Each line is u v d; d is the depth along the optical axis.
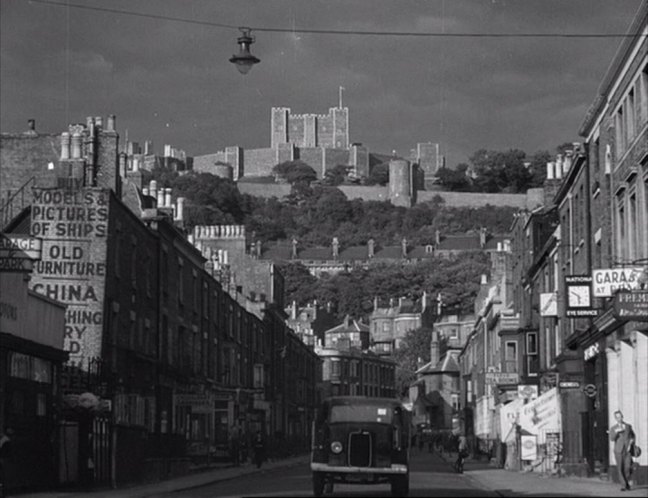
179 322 84.94
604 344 61.78
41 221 63.38
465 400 171.75
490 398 116.25
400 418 45.94
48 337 53.69
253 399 117.25
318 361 195.62
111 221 64.44
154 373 76.06
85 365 61.88
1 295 46.34
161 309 78.50
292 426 153.75
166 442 77.06
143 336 74.06
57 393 54.69
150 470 64.50
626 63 55.78
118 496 48.19
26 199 71.62
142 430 63.41
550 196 93.19
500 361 109.44
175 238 83.38
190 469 80.81
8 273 46.25
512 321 106.12
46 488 52.41
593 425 67.00
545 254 85.12
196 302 92.19
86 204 63.50
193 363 90.50
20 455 49.09
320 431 45.84
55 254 63.12
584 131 67.81
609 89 60.56
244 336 116.94
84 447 54.50
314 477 46.09
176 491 52.97
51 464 53.25
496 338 117.06
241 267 142.00
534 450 76.94
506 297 117.88
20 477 49.12
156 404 76.38
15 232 66.44
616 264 54.03
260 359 126.75
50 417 53.44
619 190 57.53
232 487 56.91
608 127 61.62
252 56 41.53
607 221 61.75
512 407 91.44
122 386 66.94
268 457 119.31
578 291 59.91
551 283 82.88
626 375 56.50
